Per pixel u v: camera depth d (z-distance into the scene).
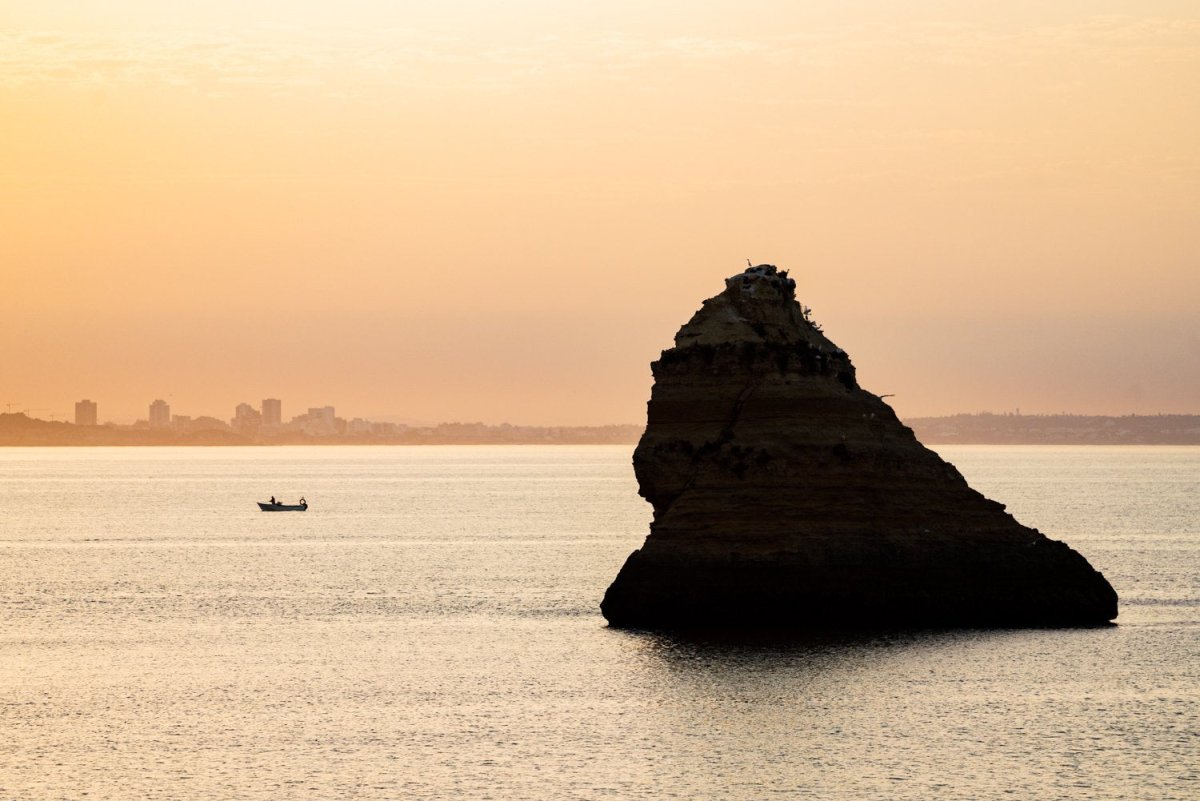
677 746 79.00
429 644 110.56
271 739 81.75
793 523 108.94
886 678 92.75
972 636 105.62
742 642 104.19
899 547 108.94
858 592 107.75
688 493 111.12
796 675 93.94
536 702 89.06
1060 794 71.00
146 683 97.00
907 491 111.19
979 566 110.00
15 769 76.44
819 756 77.00
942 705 86.44
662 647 103.56
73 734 83.25
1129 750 77.88
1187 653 100.25
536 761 76.69
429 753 78.44
